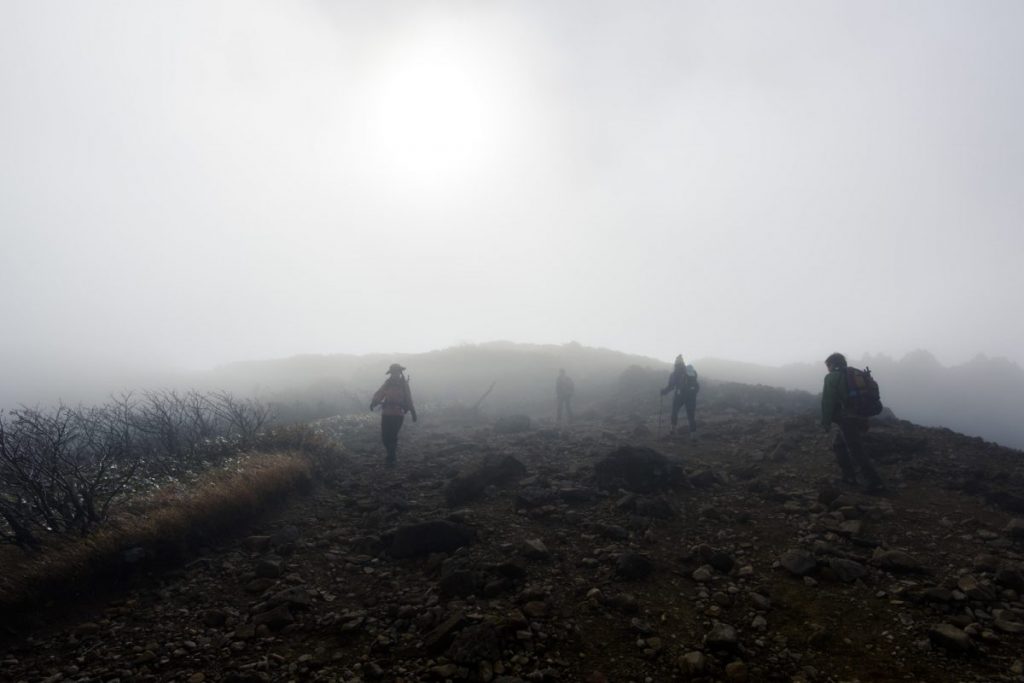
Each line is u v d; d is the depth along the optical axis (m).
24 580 4.78
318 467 9.15
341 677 3.84
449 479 8.91
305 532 6.65
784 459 9.34
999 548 5.52
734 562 5.48
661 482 7.88
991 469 7.90
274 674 3.89
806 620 4.42
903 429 10.51
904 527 6.10
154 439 9.14
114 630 4.52
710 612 4.63
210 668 3.97
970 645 3.85
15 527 5.34
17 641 4.35
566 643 4.21
